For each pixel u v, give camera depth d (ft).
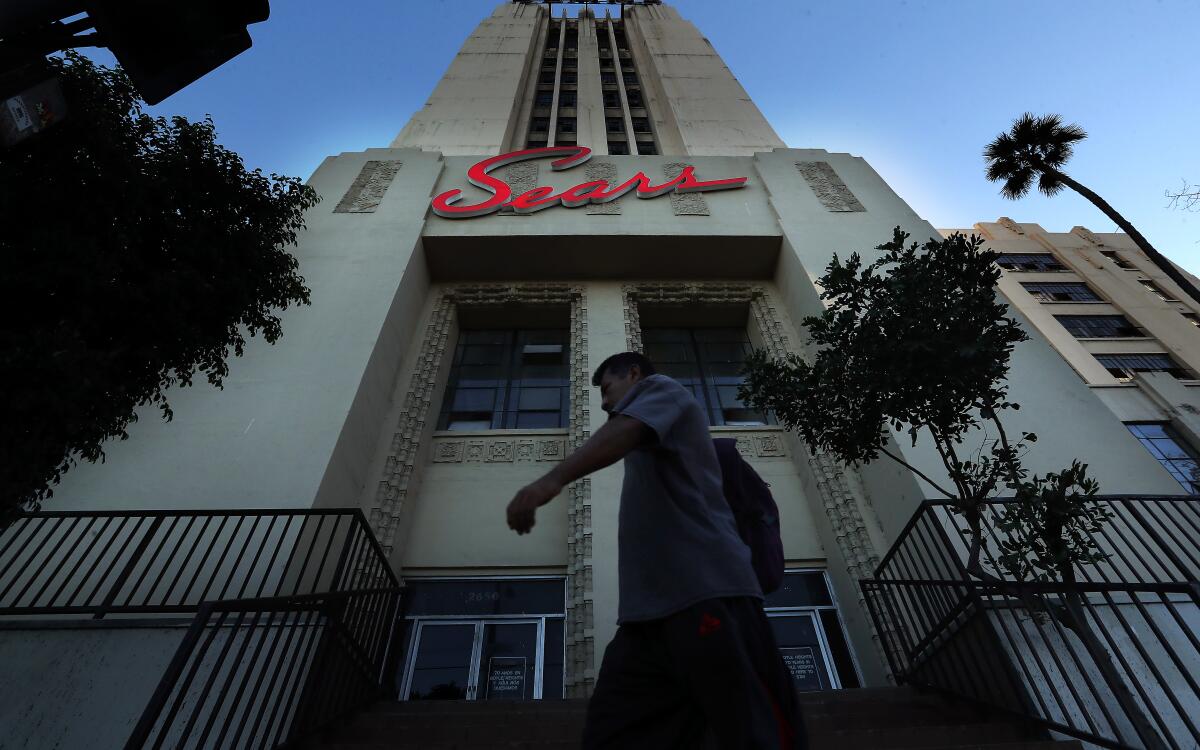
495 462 36.32
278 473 26.94
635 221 46.57
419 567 30.99
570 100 86.58
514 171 53.62
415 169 51.75
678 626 4.57
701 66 85.40
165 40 8.56
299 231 43.14
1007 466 18.79
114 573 22.30
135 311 16.06
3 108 8.93
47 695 17.95
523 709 19.47
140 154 16.98
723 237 44.93
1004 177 36.01
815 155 56.08
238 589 22.06
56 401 13.06
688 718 4.60
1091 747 15.64
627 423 4.82
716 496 5.42
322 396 31.09
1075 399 32.55
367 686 20.13
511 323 47.47
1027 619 18.94
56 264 14.25
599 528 30.66
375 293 38.24
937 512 26.43
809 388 21.02
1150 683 18.07
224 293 18.34
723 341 47.03
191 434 28.63
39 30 9.23
